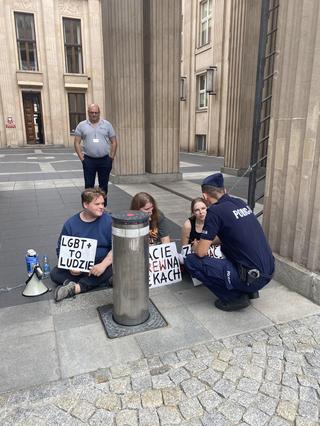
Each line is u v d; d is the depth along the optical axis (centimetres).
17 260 418
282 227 353
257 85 411
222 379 224
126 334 269
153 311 302
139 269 268
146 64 949
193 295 332
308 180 314
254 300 323
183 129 2352
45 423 193
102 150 634
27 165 1436
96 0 2477
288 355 246
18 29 2392
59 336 267
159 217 373
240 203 293
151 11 877
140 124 965
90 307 308
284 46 327
